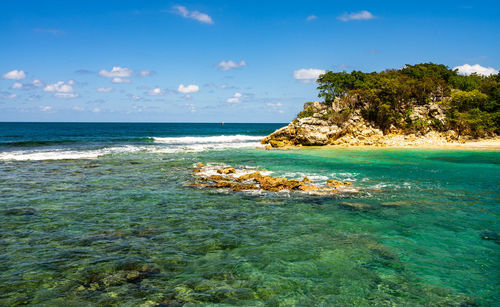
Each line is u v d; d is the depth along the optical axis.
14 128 125.56
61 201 14.66
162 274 7.81
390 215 12.68
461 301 6.58
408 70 66.94
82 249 9.27
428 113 53.62
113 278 7.58
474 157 32.31
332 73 64.19
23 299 6.63
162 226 11.39
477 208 13.61
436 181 19.75
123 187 17.84
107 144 48.25
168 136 75.25
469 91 56.22
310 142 48.25
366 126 52.94
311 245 9.62
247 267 8.20
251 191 17.05
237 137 71.56
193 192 16.78
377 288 7.14
